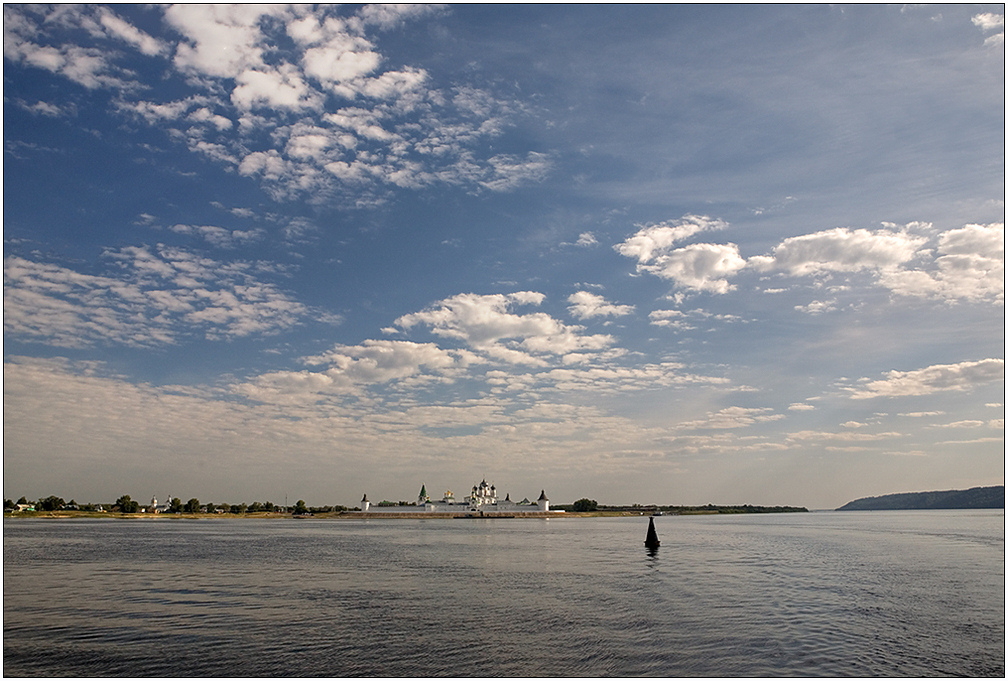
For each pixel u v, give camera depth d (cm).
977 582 6769
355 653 4012
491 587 6550
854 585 6569
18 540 14212
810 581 6900
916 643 4162
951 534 15638
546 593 6128
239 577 7431
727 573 7669
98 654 4016
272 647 4147
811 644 4150
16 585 6762
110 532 18438
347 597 5925
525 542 13875
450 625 4706
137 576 7519
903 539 13912
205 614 5141
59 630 4612
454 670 3691
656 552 10862
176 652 4050
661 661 3816
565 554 10531
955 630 4503
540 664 3778
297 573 7819
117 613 5197
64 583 6919
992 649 4031
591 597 5872
